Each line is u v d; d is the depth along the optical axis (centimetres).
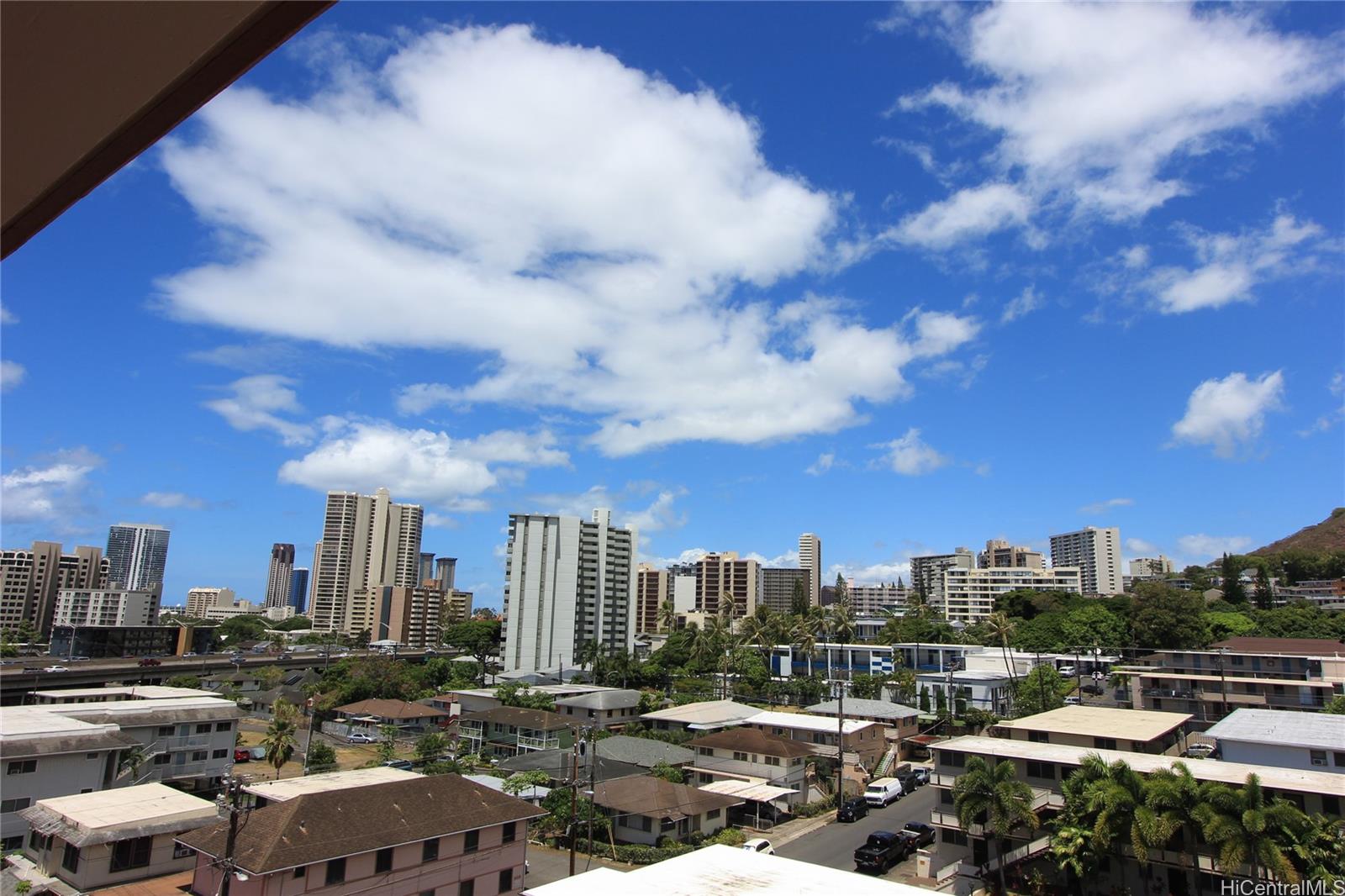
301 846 3497
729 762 6262
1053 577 19925
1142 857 3553
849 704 8194
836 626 12662
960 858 4434
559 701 9156
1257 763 4719
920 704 9394
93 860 4212
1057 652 11531
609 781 5459
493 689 10388
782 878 2944
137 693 7969
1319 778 4006
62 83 259
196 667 11781
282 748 6406
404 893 3738
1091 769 3978
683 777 6288
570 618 15062
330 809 3784
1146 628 10850
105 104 272
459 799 4178
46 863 4453
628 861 4706
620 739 6819
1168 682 8175
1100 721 5353
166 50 251
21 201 320
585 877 2955
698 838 4988
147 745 6025
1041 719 5462
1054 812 4316
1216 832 3416
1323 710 6612
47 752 4953
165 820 4481
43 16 235
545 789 5678
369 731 8688
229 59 260
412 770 6750
